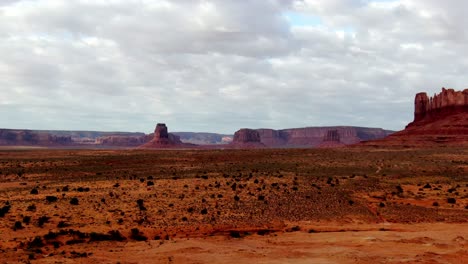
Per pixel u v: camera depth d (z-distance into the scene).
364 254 39.53
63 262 36.12
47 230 45.78
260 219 53.34
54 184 76.81
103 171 104.00
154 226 49.16
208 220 51.88
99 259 37.53
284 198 62.81
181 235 47.25
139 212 53.56
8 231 44.81
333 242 44.47
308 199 62.91
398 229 50.56
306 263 36.69
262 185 71.69
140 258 38.12
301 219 54.25
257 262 37.03
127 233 46.53
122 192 64.94
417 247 42.16
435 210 59.00
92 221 49.44
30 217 49.75
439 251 40.66
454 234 47.69
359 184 75.38
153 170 103.38
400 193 68.62
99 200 59.03
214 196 62.62
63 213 51.97
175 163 123.69
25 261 36.25
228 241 45.00
